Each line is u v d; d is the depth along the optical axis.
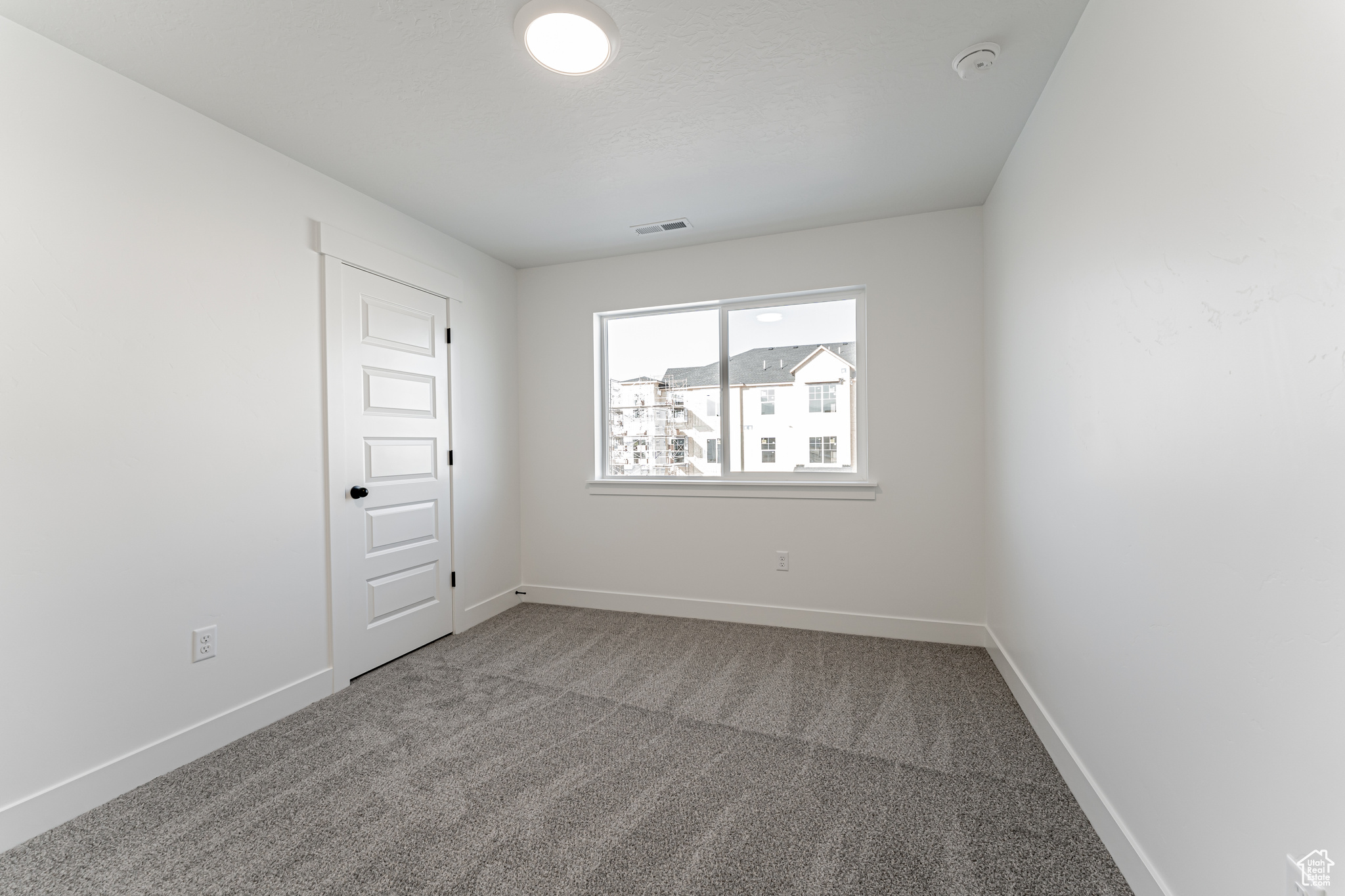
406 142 2.21
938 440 2.96
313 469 2.38
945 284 2.93
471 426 3.35
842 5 1.52
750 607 3.31
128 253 1.78
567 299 3.71
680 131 2.16
